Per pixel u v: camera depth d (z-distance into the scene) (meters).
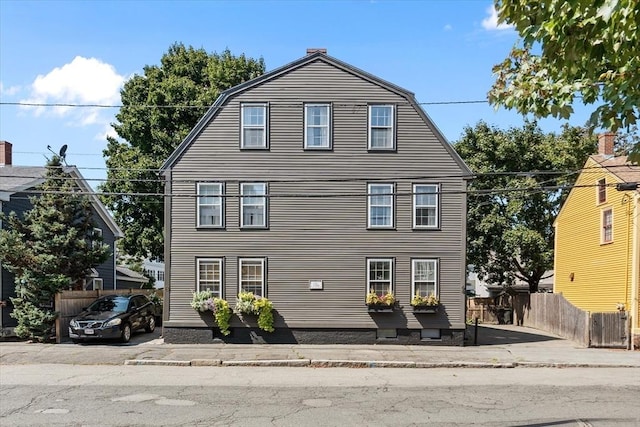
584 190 24.28
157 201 33.03
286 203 19.92
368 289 19.69
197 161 19.97
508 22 4.94
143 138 33.38
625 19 3.92
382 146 20.05
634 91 4.73
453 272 19.78
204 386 11.83
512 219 31.75
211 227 19.81
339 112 20.09
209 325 19.47
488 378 13.34
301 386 11.91
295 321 19.52
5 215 20.27
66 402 10.15
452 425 8.70
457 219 19.92
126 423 8.66
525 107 5.72
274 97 20.11
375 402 10.31
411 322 19.52
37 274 19.19
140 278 36.94
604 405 10.23
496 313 32.03
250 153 20.02
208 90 33.31
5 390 11.30
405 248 19.81
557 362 15.76
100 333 18.59
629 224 19.89
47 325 19.09
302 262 19.75
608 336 19.11
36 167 25.86
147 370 14.17
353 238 19.83
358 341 19.48
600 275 22.41
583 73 5.30
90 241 22.22
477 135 32.38
